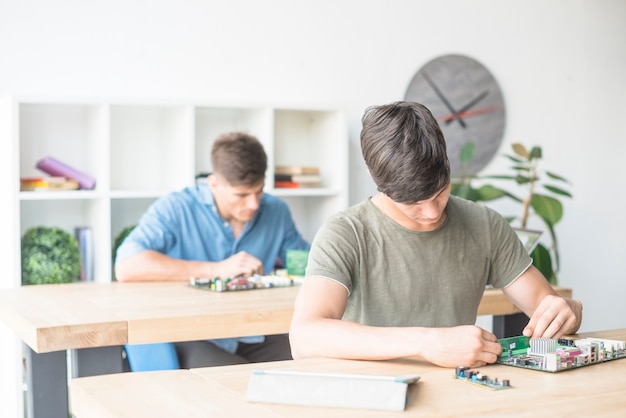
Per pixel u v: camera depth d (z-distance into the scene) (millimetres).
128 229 3289
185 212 2939
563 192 3951
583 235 4488
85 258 3238
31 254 2996
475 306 1824
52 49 3254
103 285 2590
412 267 1742
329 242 1687
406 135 1515
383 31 3889
